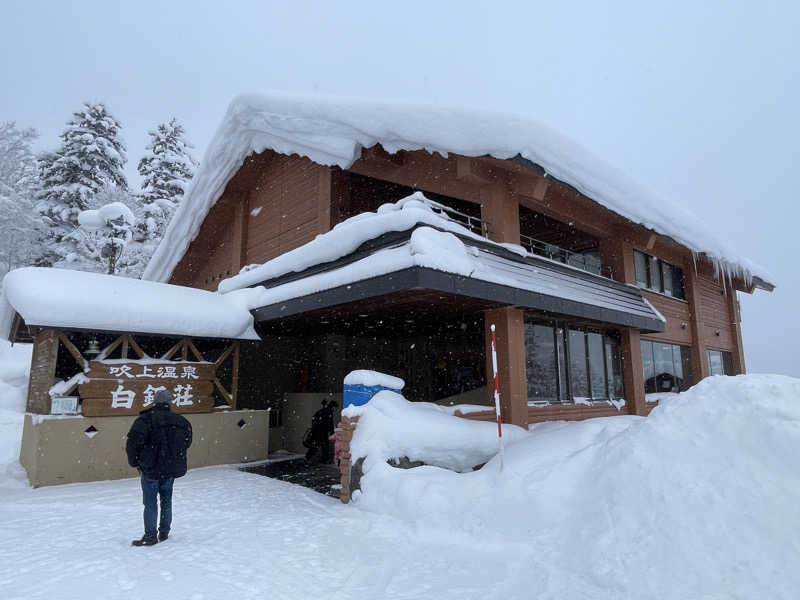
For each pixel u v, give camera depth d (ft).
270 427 46.91
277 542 17.69
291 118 36.68
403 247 25.23
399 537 17.85
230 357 47.21
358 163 37.45
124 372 31.32
